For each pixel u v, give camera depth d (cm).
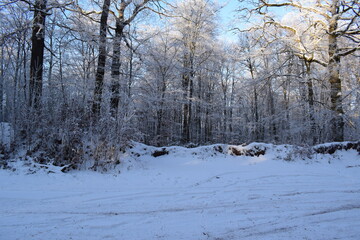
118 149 802
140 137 959
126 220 366
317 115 1345
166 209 421
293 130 1490
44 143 760
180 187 589
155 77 1528
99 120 796
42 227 333
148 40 1313
